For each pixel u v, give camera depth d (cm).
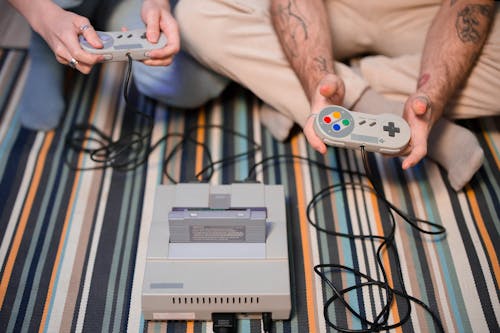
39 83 116
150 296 83
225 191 94
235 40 105
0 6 148
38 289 93
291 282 94
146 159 114
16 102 125
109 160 112
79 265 97
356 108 105
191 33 106
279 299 84
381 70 110
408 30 116
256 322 89
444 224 103
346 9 116
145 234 101
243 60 106
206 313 86
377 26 117
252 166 114
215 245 88
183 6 106
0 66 133
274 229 90
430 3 112
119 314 90
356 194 108
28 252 98
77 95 127
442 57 99
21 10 99
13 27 144
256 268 86
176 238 87
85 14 108
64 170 112
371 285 93
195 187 94
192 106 122
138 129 120
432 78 97
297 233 101
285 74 106
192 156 115
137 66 115
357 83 104
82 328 88
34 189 108
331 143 88
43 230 102
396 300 92
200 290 83
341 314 90
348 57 131
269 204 94
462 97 106
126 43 93
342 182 110
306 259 97
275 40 105
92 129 120
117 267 96
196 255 87
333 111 88
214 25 104
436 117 95
